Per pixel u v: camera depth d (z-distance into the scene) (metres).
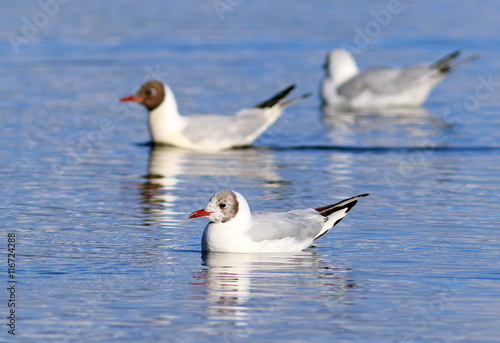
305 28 39.06
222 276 11.91
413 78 27.70
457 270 12.23
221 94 26.94
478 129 23.53
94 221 14.75
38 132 22.36
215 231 13.01
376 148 21.48
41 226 14.39
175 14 42.53
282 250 13.09
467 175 18.58
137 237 13.83
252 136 21.81
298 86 28.91
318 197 16.52
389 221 14.85
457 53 28.06
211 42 35.91
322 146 21.78
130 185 17.56
